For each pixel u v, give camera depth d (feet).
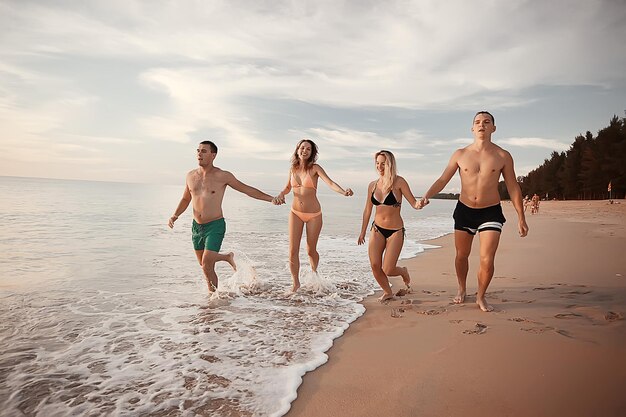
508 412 8.11
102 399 8.66
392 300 17.93
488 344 11.93
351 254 31.91
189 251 29.27
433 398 8.77
